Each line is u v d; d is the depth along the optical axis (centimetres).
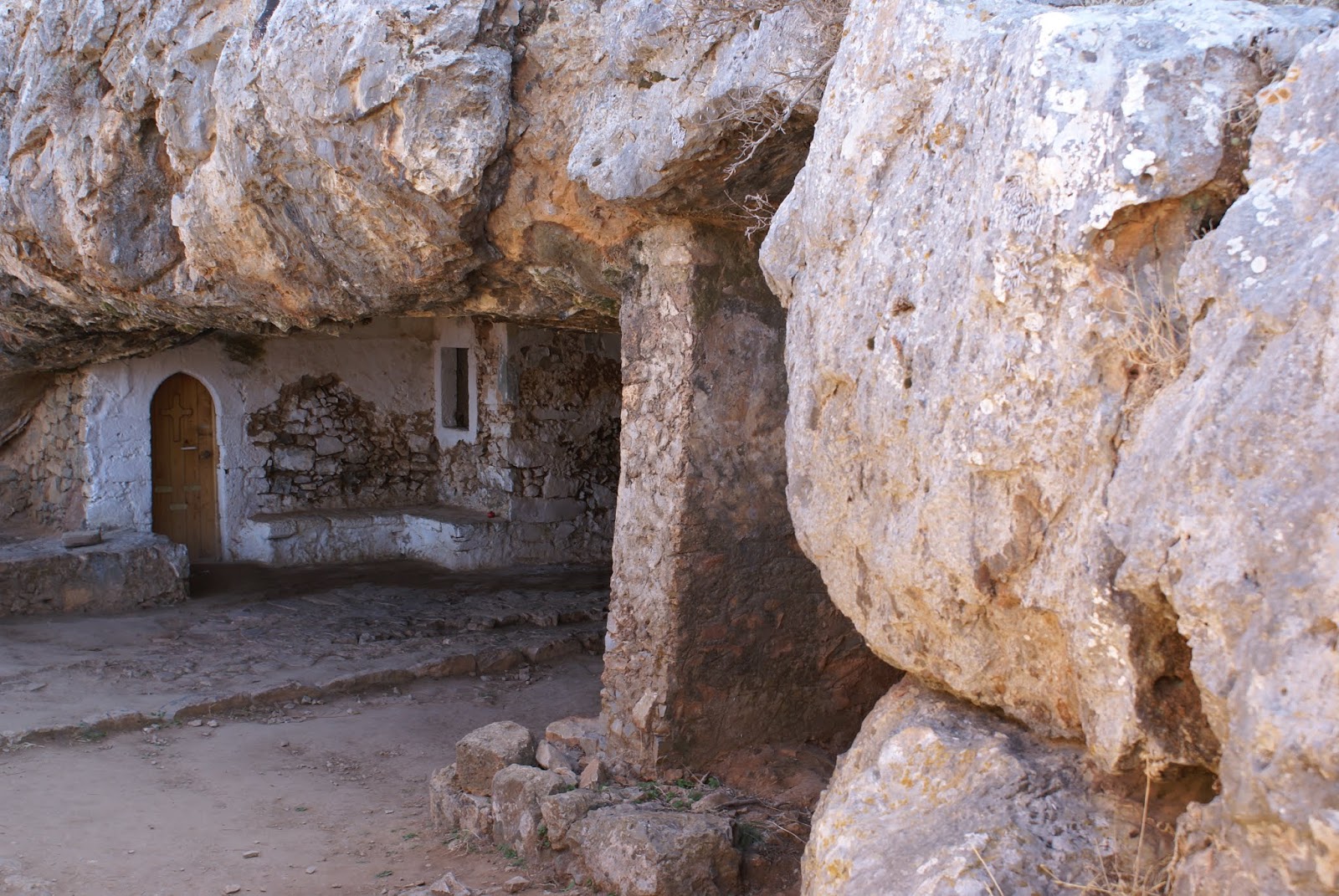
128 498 1109
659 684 471
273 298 629
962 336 224
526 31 438
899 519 245
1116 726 197
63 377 1116
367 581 1105
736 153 377
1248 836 162
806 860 251
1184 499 177
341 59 445
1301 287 168
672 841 400
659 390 471
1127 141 196
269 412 1213
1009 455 213
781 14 330
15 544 1024
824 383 268
